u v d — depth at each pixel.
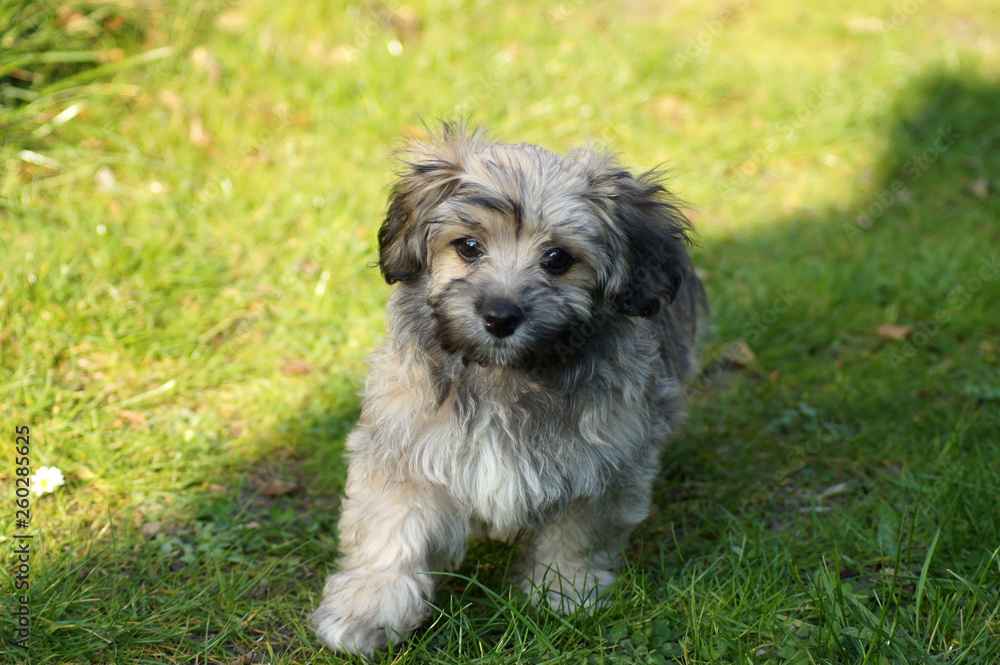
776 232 1.64
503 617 1.15
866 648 1.12
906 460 1.31
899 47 2.25
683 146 1.82
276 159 1.61
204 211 1.51
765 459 1.32
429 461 1.12
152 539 1.21
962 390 1.39
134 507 1.23
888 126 1.93
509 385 1.12
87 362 1.35
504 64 1.95
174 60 1.75
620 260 1.13
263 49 1.83
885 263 1.58
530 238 1.11
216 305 1.42
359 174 1.60
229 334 1.41
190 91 1.69
